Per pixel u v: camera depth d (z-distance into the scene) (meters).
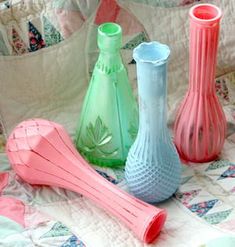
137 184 0.85
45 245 0.78
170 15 1.00
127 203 0.81
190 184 0.89
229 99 1.04
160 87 0.77
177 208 0.86
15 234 0.80
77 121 1.00
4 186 0.89
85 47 0.98
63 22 0.95
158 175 0.84
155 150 0.83
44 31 0.95
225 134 0.94
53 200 0.87
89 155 0.93
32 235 0.80
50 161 0.86
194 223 0.82
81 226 0.82
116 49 0.86
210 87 0.88
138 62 0.75
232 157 0.94
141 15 0.99
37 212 0.84
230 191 0.87
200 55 0.84
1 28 0.94
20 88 0.98
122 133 0.90
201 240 0.79
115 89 0.88
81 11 0.96
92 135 0.91
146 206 0.81
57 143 0.87
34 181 0.88
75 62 0.99
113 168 0.93
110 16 0.98
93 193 0.84
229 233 0.80
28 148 0.86
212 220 0.83
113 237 0.80
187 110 0.90
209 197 0.87
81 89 1.01
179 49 1.02
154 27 1.00
